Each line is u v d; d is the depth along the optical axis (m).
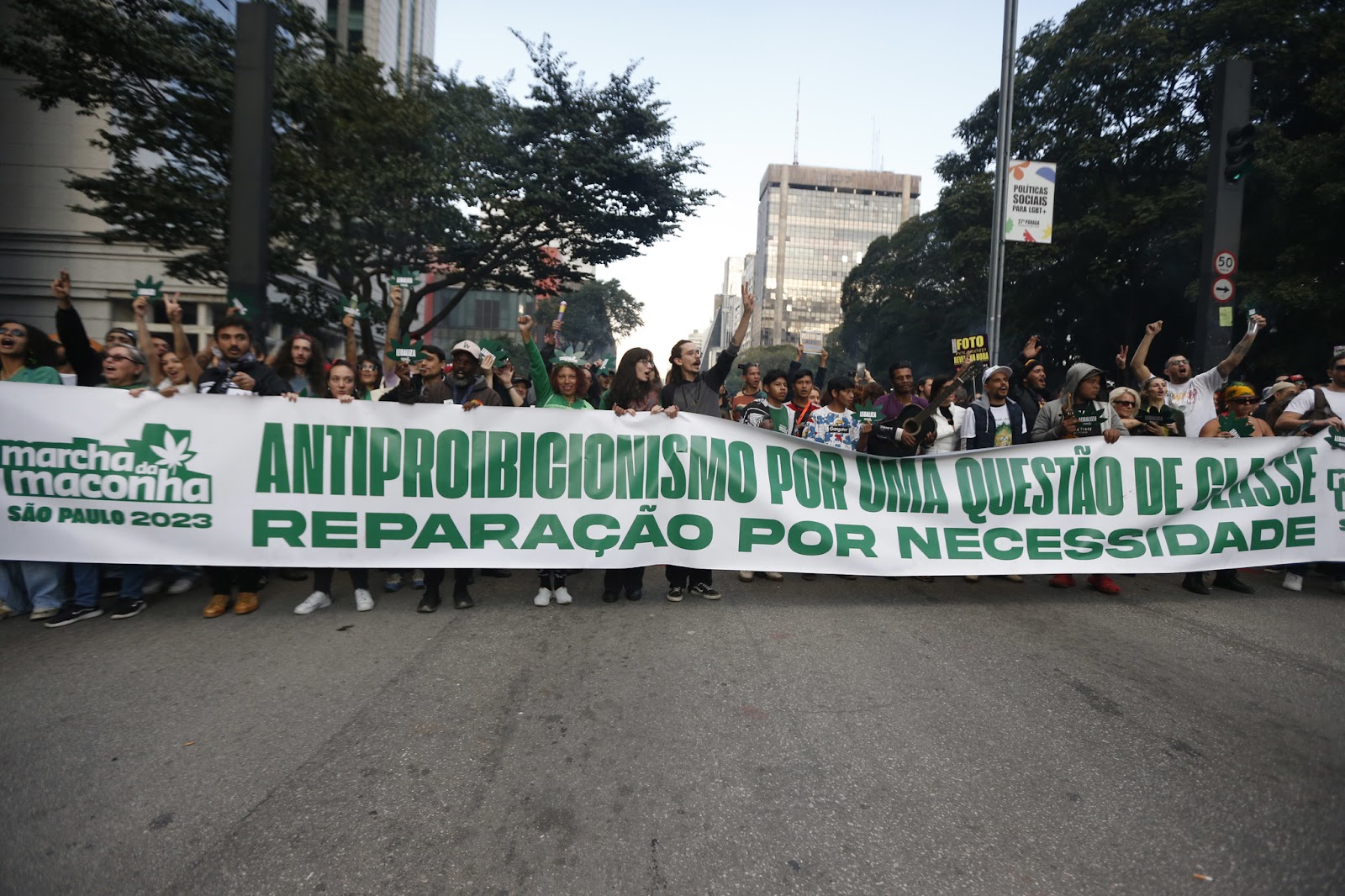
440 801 2.65
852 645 4.33
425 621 4.73
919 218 37.72
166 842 2.38
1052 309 26.00
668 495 5.18
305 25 14.94
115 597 5.18
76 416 4.64
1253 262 18.48
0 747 2.99
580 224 17.98
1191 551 5.59
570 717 3.33
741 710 3.42
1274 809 2.66
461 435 5.00
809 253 159.50
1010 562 5.45
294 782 2.76
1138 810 2.63
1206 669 4.01
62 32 12.86
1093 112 21.67
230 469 4.77
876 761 2.96
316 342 6.08
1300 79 18.28
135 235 15.38
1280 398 6.89
